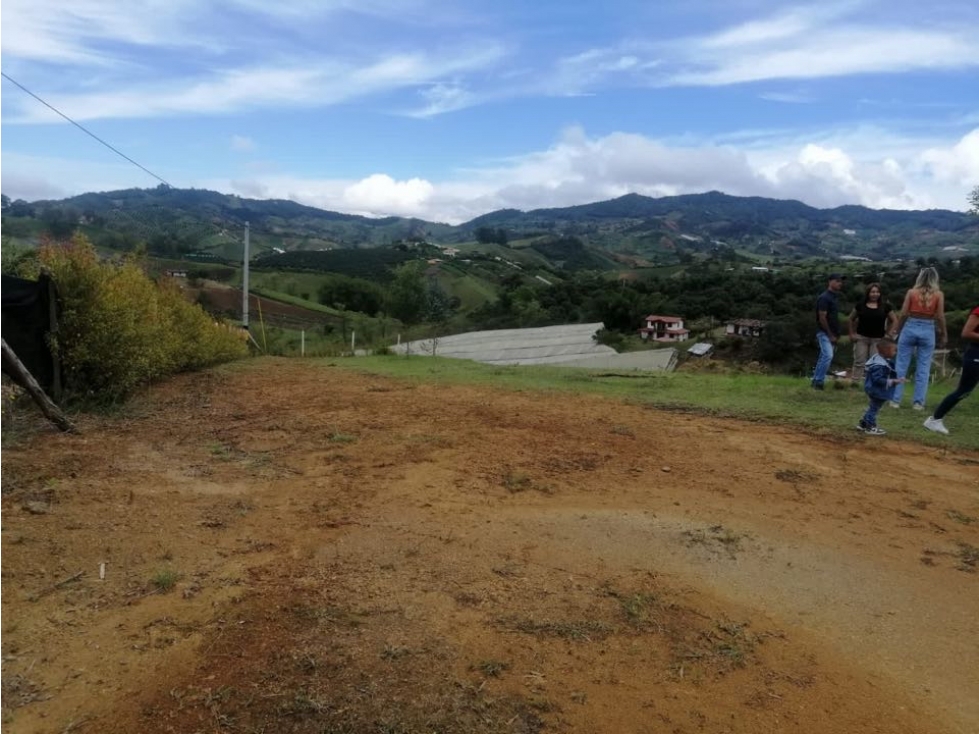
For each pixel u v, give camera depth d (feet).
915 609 11.34
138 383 29.71
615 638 9.97
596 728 8.03
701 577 12.19
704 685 9.00
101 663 8.73
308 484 16.55
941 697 9.03
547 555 12.76
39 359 24.64
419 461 18.95
